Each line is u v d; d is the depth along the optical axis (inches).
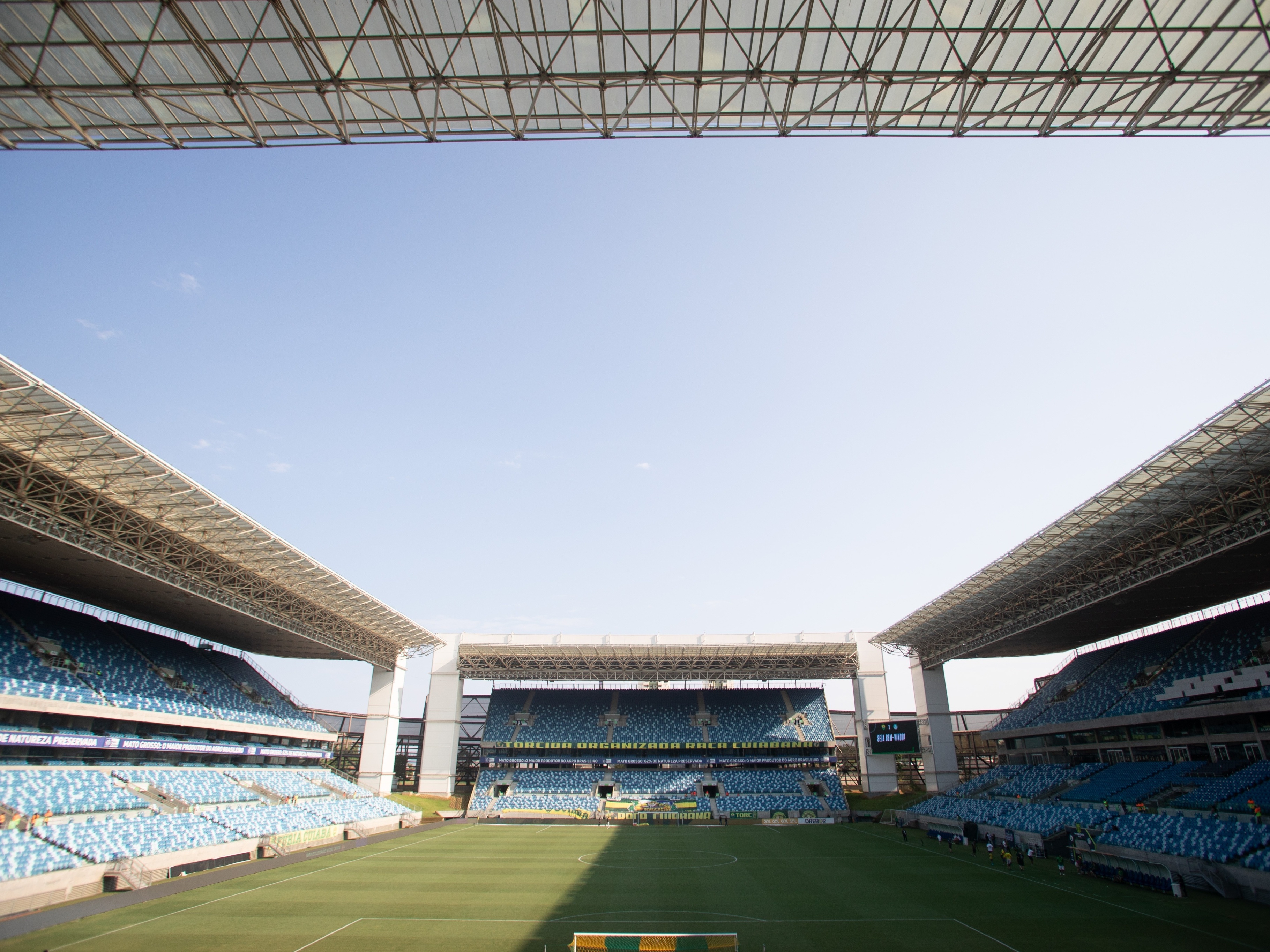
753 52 709.9
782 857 1984.5
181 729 2279.8
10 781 1534.2
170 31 669.9
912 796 3277.6
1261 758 1849.2
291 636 2778.1
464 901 1363.2
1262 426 1323.8
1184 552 1769.2
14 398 1245.7
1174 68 676.1
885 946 1042.7
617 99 783.1
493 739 3599.9
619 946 893.2
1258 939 1039.0
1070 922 1164.5
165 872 1534.2
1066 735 2704.2
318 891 1448.1
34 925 1133.7
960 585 2400.3
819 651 3565.5
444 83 706.8
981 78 708.0
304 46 679.7
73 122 717.9
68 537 1605.6
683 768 3523.6
